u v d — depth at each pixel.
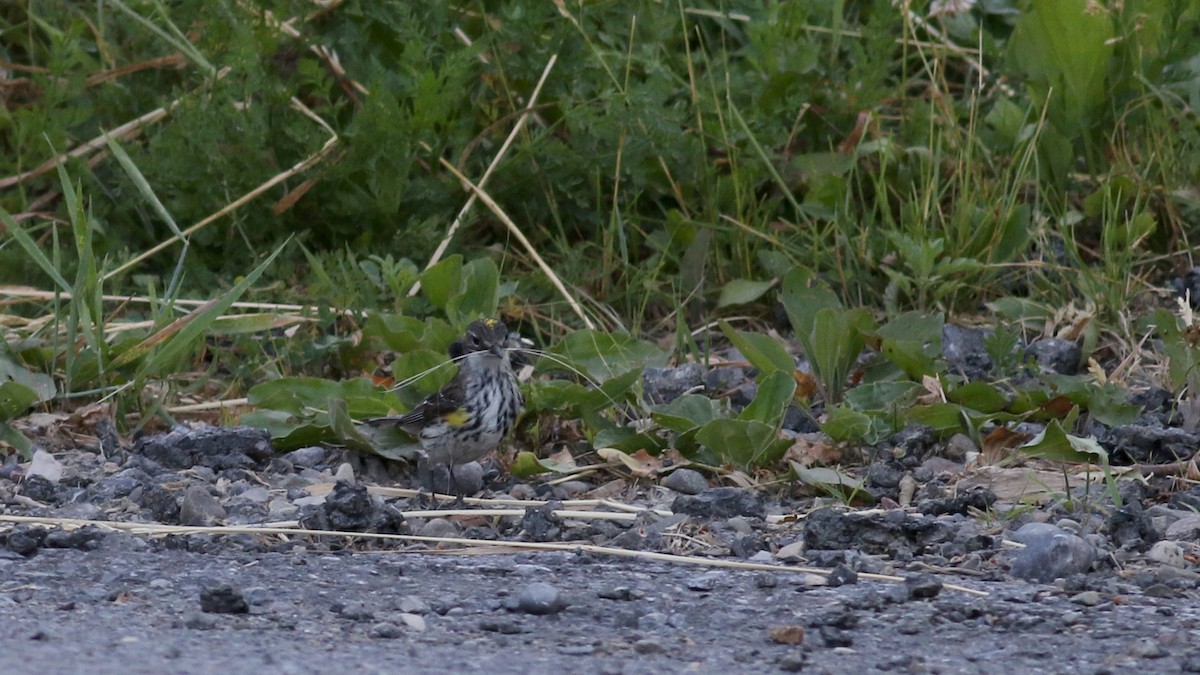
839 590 8.04
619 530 9.45
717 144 14.97
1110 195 14.38
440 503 10.05
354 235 14.62
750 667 6.61
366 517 9.28
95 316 11.91
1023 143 14.94
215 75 14.37
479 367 10.31
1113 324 13.39
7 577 8.00
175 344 11.56
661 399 12.18
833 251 14.29
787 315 13.19
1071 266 14.27
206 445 10.78
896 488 10.29
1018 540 8.94
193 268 14.33
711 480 10.62
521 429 11.62
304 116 14.81
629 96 14.22
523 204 14.95
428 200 14.62
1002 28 17.20
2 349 11.91
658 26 14.99
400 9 14.45
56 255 11.86
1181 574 8.26
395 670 6.38
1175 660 6.75
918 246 13.55
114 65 15.94
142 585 7.89
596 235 14.86
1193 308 13.54
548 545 8.96
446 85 14.16
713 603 7.75
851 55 16.14
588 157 14.56
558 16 15.34
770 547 9.03
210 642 6.79
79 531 8.90
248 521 9.47
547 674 6.40
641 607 7.65
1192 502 9.81
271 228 14.55
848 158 14.62
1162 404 11.79
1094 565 8.47
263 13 14.67
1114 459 10.82
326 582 8.07
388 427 10.85
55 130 14.76
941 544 8.91
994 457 10.71
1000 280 14.14
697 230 14.48
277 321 12.98
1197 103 14.80
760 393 10.95
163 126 15.55
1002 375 12.29
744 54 16.06
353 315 13.46
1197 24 15.65
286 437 11.09
